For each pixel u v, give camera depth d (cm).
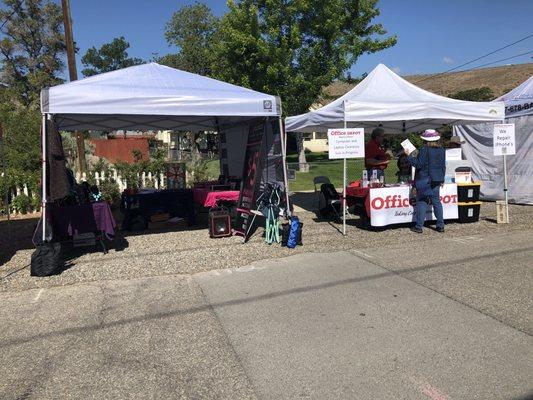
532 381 346
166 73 866
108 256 746
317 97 2397
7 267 700
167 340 434
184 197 1009
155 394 344
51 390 353
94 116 1058
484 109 934
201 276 634
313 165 2866
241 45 2219
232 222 935
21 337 449
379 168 933
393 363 379
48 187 683
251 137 903
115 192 1301
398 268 639
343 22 2322
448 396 329
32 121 1672
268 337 434
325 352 402
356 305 507
